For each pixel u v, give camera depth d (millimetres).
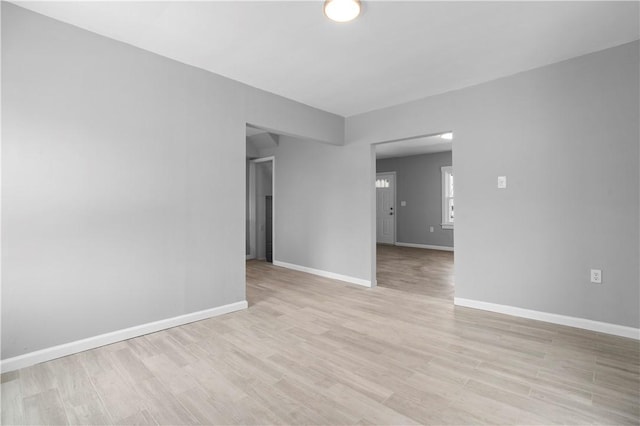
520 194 3164
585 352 2404
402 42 2602
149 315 2783
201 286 3123
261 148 6180
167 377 2074
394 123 4121
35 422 1651
